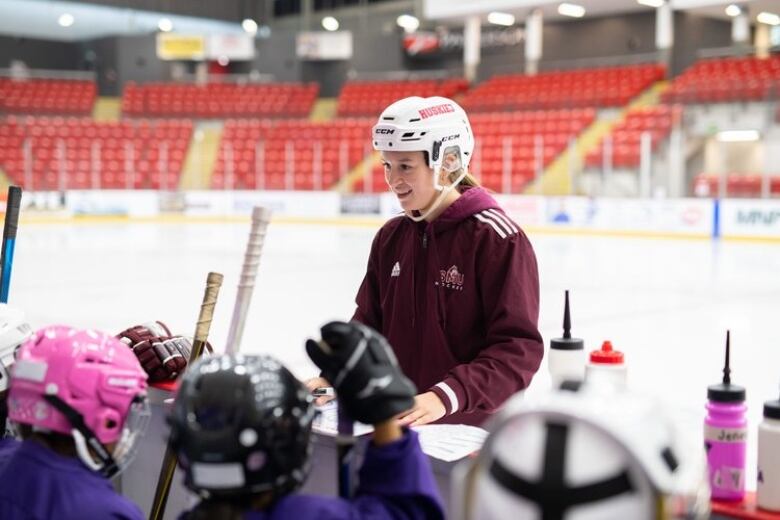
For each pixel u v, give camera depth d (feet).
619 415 3.26
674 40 75.15
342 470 4.47
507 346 7.13
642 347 22.29
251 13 97.09
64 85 89.04
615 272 38.50
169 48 89.40
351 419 4.35
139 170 79.36
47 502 4.83
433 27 88.69
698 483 3.76
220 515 3.94
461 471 3.59
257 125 82.38
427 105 7.13
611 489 3.11
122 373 4.86
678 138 60.75
